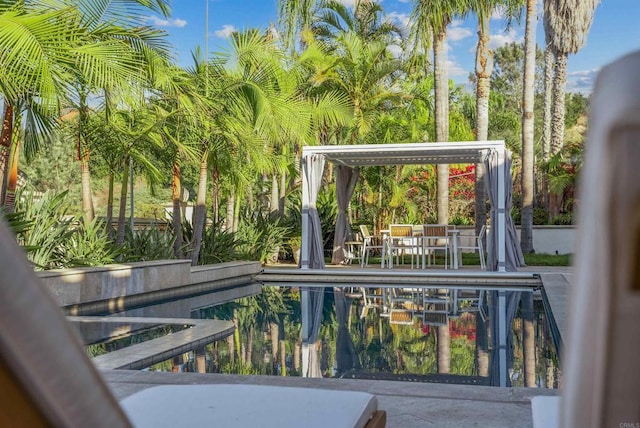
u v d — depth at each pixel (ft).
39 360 1.55
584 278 1.60
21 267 1.49
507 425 8.74
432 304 28.22
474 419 9.02
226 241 43.65
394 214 62.90
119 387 11.05
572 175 63.21
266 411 5.05
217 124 36.47
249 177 45.57
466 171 77.15
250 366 15.07
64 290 24.75
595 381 1.60
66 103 22.79
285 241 52.75
